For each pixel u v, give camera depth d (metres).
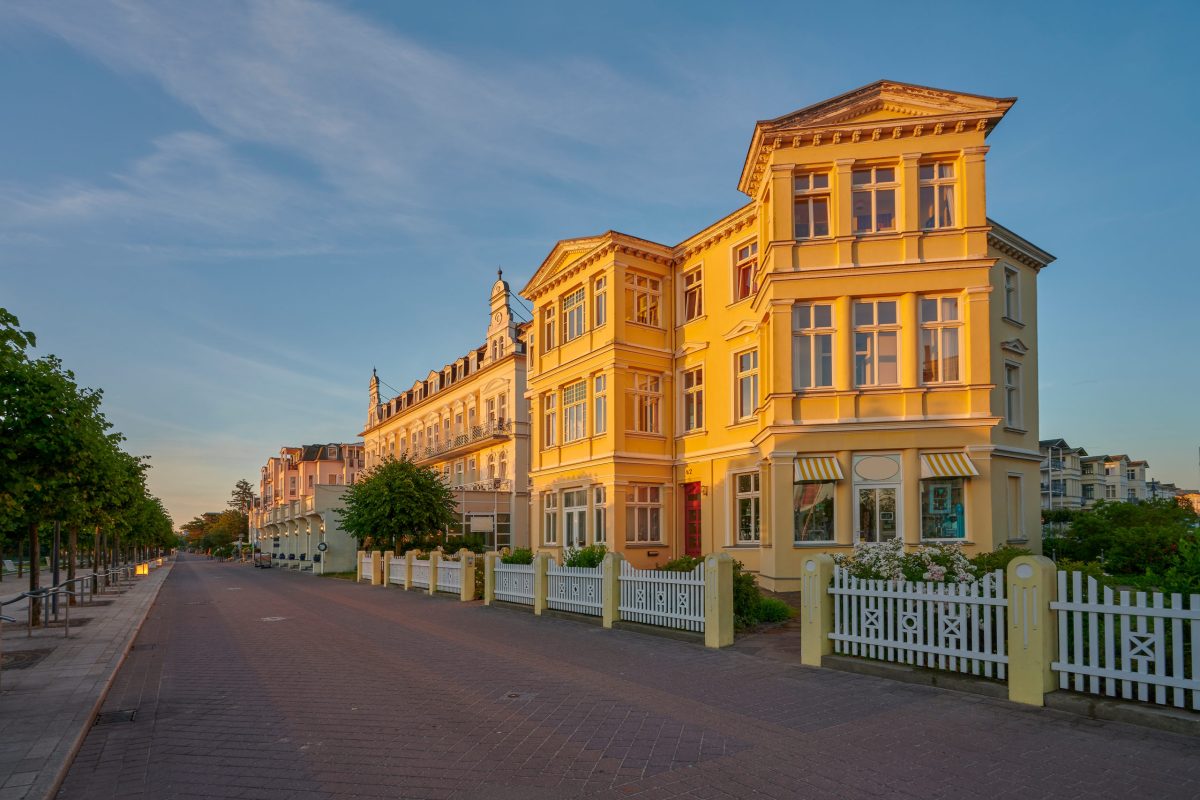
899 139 18.09
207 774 6.24
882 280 17.97
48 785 5.69
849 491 17.91
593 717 7.73
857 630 9.66
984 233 17.62
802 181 18.86
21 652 12.53
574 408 26.86
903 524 17.47
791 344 18.39
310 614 19.30
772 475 18.34
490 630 14.89
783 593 17.91
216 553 120.75
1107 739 6.45
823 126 18.23
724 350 23.61
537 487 28.69
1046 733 6.68
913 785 5.58
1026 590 7.64
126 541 47.69
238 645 13.88
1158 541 18.83
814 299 18.33
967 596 8.39
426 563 25.36
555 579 16.67
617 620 14.25
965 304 17.67
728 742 6.73
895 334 18.11
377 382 63.19
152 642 14.69
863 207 18.48
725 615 11.78
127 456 28.11
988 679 8.14
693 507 25.00
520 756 6.48
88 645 13.39
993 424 17.25
